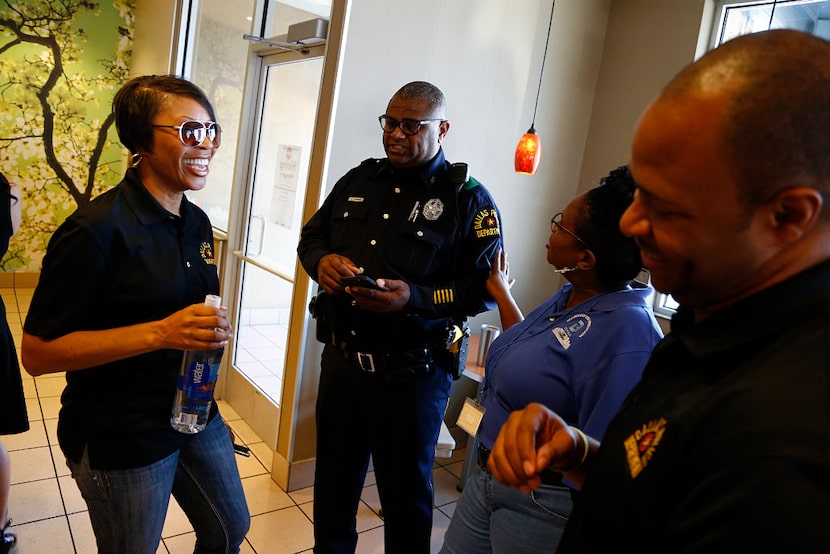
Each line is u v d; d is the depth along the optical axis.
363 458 1.84
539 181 3.05
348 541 1.87
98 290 1.09
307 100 2.61
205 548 1.39
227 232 3.13
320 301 1.86
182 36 3.60
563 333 1.11
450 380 1.82
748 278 0.47
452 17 2.48
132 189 1.15
